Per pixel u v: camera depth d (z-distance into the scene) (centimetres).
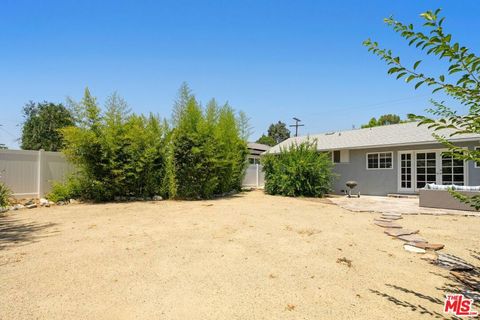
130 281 355
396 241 557
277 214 838
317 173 1397
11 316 273
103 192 1063
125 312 284
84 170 1037
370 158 1548
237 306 298
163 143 1197
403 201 1210
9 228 632
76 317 274
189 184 1198
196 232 603
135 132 1073
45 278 361
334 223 722
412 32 181
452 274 392
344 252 482
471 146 1191
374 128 1842
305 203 1124
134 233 590
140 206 969
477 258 463
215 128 1286
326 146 1703
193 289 336
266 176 1548
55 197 1002
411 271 402
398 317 279
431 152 1337
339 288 344
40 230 613
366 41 211
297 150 1473
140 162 1092
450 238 585
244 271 392
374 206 1047
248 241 539
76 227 643
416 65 195
